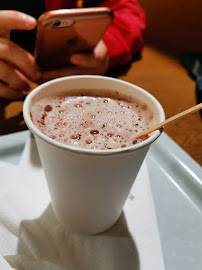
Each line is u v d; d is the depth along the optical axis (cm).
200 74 31
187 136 24
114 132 14
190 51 39
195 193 18
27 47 34
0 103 25
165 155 21
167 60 36
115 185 13
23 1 38
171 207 18
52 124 15
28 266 13
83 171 12
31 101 14
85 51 25
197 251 15
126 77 31
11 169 18
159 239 16
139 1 55
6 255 14
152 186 19
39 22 18
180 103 27
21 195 17
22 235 14
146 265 14
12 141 20
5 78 25
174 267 14
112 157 12
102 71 30
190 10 53
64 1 37
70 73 26
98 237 16
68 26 19
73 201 14
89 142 14
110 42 32
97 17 20
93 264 14
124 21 36
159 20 49
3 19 23
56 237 15
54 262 14
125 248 15
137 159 13
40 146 13
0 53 23
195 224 17
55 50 22
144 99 16
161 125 12
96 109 16
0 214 15
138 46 36
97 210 14
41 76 25
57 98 16
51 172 14
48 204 17
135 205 17
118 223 16
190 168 20
